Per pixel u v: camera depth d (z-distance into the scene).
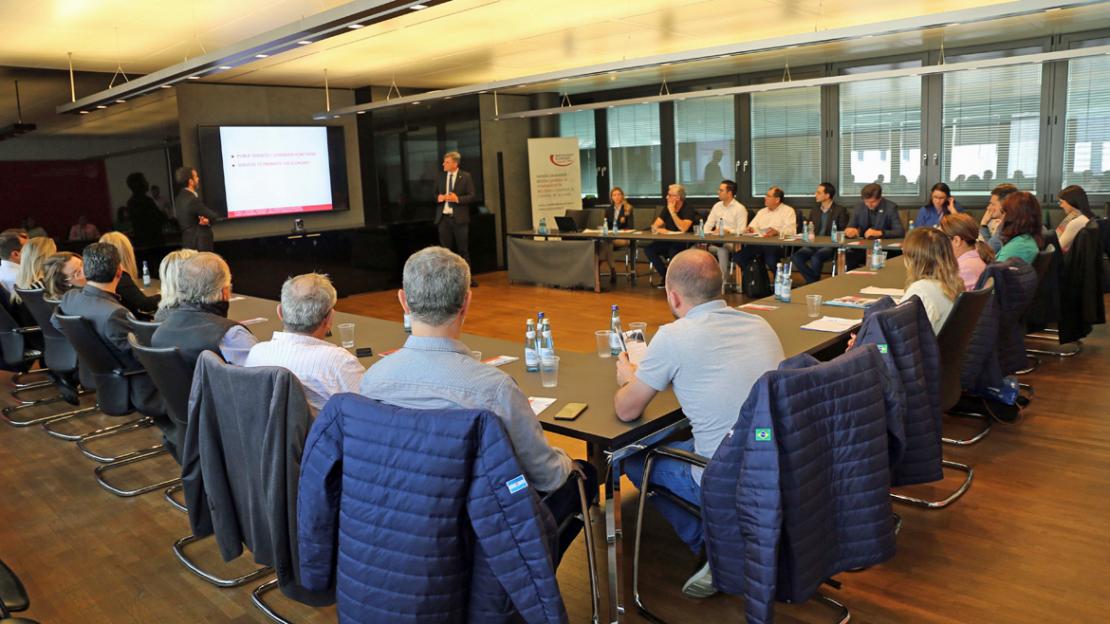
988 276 3.83
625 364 2.74
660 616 2.46
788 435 1.87
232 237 9.52
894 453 2.19
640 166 12.06
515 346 3.51
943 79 9.24
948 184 9.45
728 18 6.93
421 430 1.62
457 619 1.69
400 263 10.31
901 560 2.76
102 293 3.58
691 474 2.33
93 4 5.24
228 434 2.21
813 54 9.45
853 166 10.09
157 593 2.76
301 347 2.38
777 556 1.86
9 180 7.50
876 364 2.06
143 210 8.41
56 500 3.59
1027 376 4.97
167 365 2.64
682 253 2.39
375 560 1.68
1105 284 5.56
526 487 1.62
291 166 9.86
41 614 2.64
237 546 2.32
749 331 2.29
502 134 11.84
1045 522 3.01
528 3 5.96
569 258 9.11
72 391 4.41
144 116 8.35
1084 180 8.57
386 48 7.65
